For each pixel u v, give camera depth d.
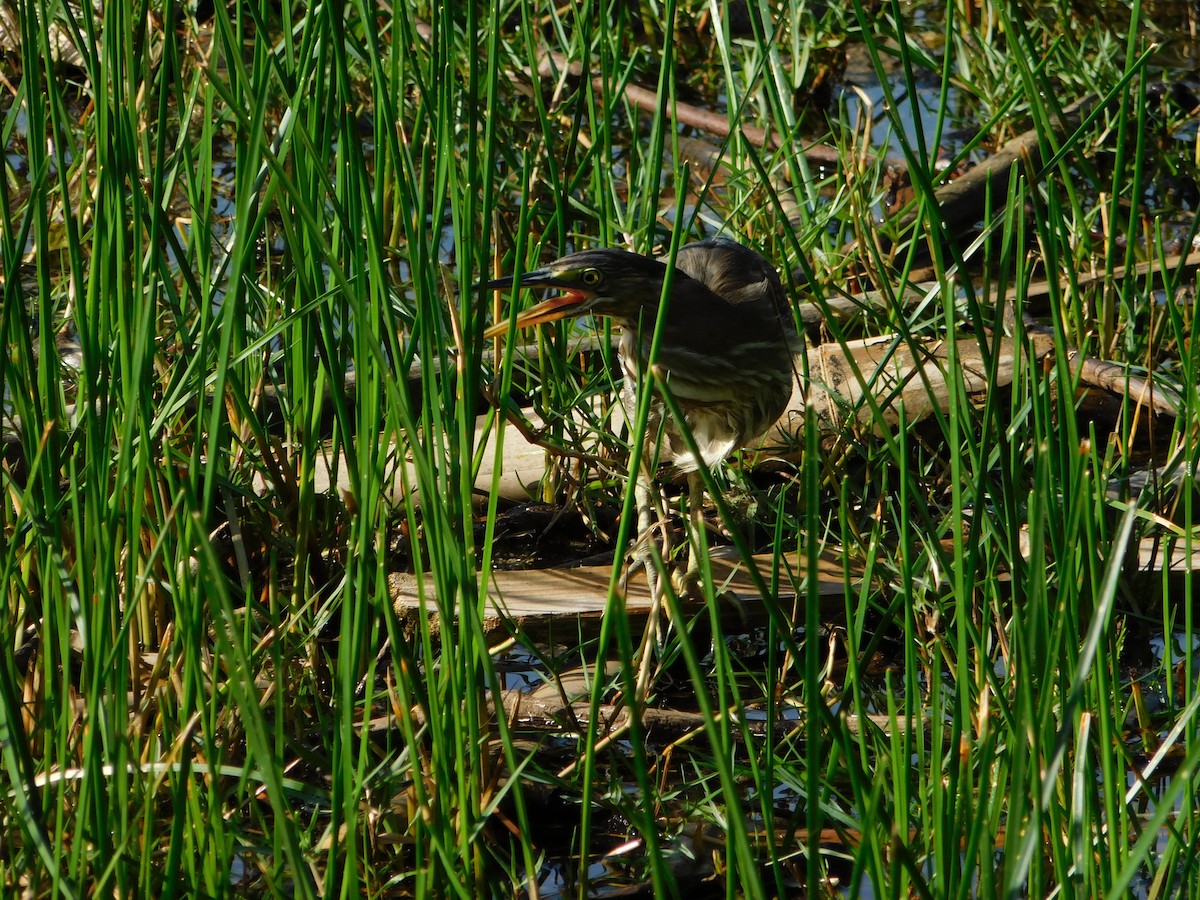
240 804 4.90
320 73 5.41
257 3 5.70
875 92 14.34
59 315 9.05
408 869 5.33
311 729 6.12
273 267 9.77
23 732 4.20
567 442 7.91
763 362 8.00
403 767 4.93
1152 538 7.38
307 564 6.46
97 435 4.62
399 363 4.76
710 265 8.34
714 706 6.48
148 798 4.39
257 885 5.25
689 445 3.66
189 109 6.18
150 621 6.42
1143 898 5.23
